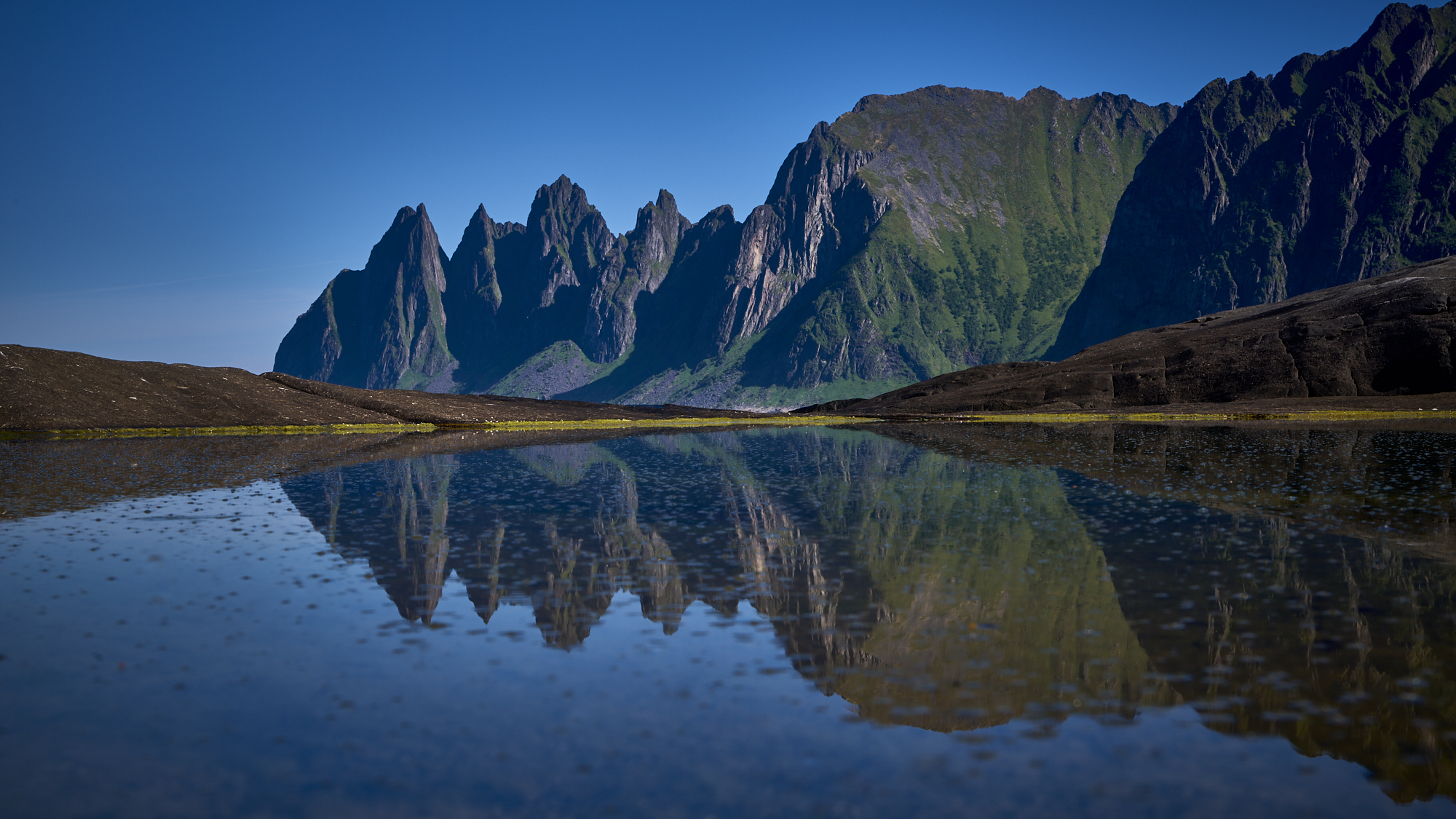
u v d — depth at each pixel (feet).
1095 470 143.23
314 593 60.03
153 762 33.24
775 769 32.53
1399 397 405.59
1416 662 43.01
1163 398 458.91
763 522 91.91
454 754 33.94
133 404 315.37
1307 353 449.06
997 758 33.40
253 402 343.26
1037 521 89.51
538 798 30.22
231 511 100.17
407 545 79.20
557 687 41.32
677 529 88.12
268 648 47.37
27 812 29.30
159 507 103.55
